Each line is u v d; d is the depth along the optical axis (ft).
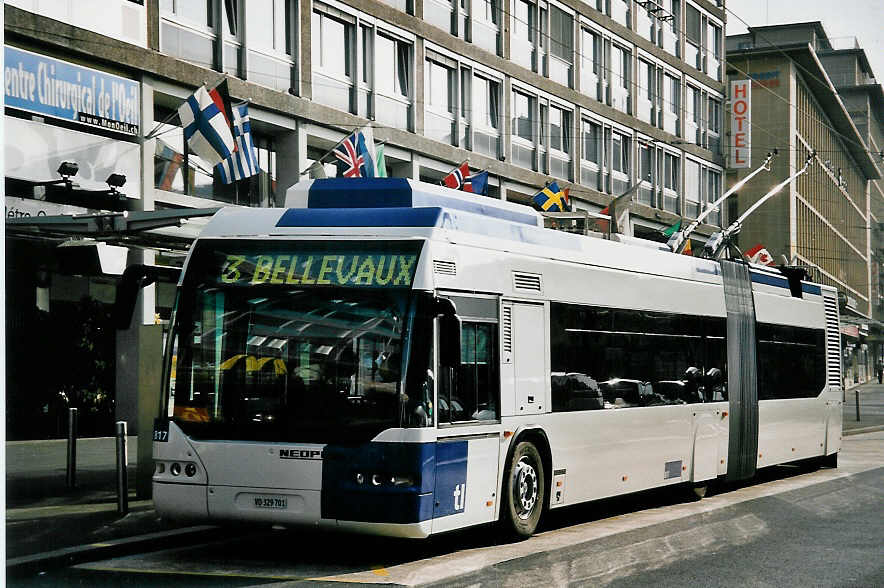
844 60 338.75
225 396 31.73
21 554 31.07
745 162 171.63
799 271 65.36
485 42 110.63
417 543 36.06
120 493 38.65
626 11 142.10
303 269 32.17
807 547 35.70
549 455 38.01
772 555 33.94
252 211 33.65
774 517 44.11
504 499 35.53
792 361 62.90
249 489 31.09
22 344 67.77
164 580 29.12
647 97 147.54
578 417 39.93
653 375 46.29
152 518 38.06
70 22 66.18
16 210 63.62
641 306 45.68
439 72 102.78
